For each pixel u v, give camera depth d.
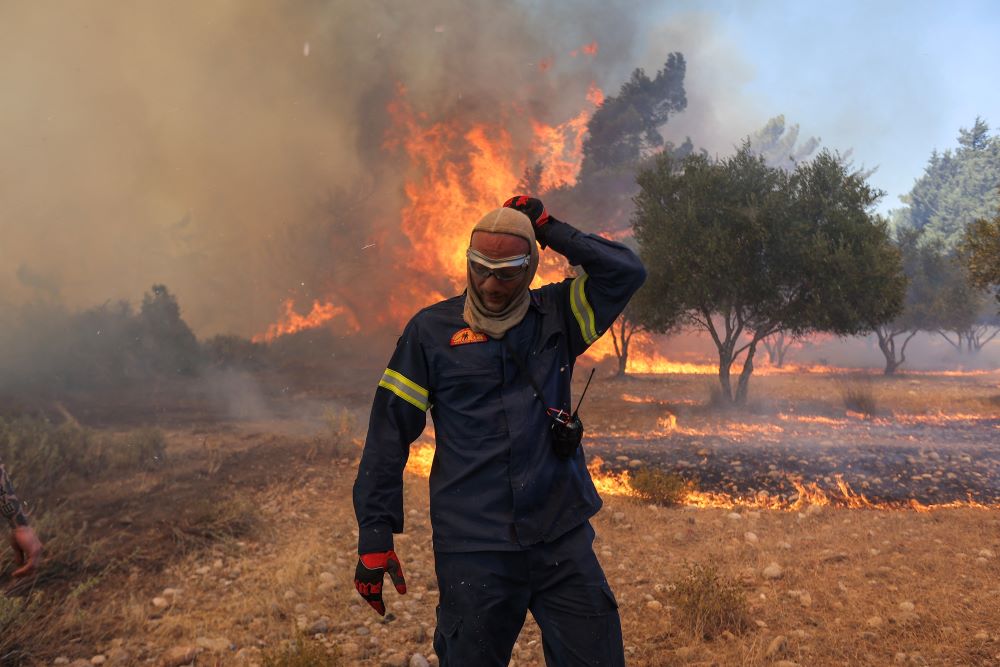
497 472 2.19
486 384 2.20
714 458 11.00
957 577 4.88
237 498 6.39
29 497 6.27
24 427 7.98
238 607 4.41
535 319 2.28
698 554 5.71
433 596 4.74
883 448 11.81
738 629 4.05
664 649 3.88
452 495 2.22
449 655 2.21
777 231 16.48
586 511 2.25
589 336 2.31
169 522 5.86
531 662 3.71
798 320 16.83
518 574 2.17
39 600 4.23
